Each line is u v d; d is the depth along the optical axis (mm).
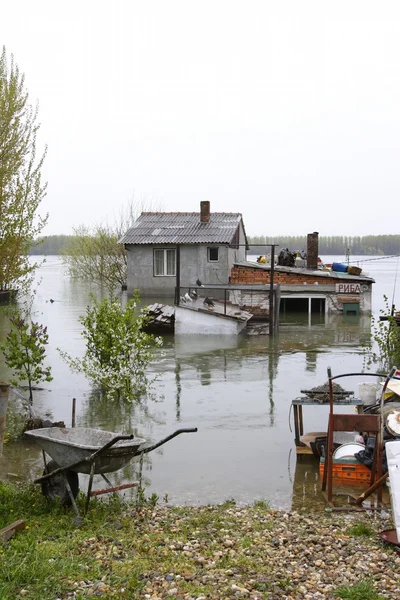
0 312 29344
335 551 6609
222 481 9039
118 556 6250
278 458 10008
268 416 12344
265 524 7445
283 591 5582
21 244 29922
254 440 10891
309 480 9102
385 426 9102
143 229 37781
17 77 28750
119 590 5418
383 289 50000
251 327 26328
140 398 13734
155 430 11430
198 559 6242
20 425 11578
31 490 8219
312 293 32812
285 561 6316
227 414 12484
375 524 7508
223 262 35688
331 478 8188
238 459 9945
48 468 7727
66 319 27797
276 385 15070
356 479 8844
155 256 36719
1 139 28109
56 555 6047
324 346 21438
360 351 20328
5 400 7969
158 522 7418
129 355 13938
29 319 27547
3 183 28266
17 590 5305
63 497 7625
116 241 46094
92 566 5891
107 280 47594
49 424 11016
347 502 8289
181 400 13586
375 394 10234
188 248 36062
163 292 36719
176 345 21438
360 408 9852
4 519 7027
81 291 44062
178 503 8219
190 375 16266
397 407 9797
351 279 32812
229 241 35156
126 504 8062
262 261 41406
